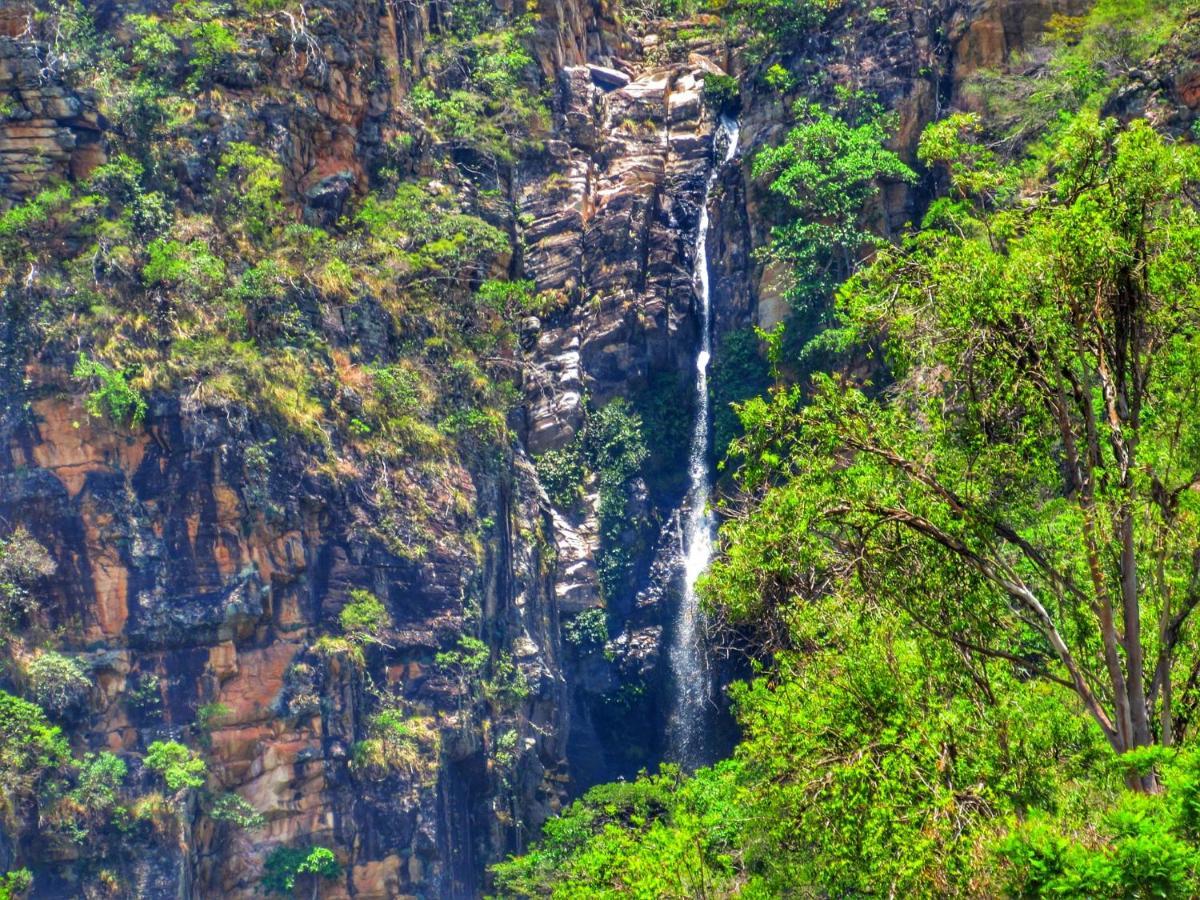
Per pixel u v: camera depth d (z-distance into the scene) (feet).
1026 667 101.14
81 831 213.05
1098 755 93.25
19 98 246.06
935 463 98.73
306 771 230.89
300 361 249.55
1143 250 96.27
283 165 266.98
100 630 226.99
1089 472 95.40
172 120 258.16
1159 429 96.84
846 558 101.14
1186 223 99.14
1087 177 99.91
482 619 256.11
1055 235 94.32
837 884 98.78
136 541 229.86
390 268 272.10
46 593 226.38
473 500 262.67
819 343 258.98
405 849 233.55
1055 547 101.35
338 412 252.42
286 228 260.62
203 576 230.89
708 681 269.64
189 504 232.53
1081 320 96.17
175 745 221.05
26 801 211.61
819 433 101.14
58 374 232.53
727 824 141.08
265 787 229.04
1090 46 239.71
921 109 278.67
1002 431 100.07
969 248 98.89
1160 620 95.30
